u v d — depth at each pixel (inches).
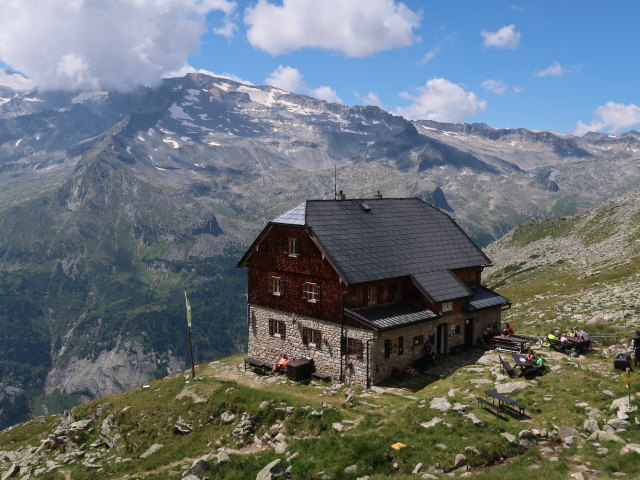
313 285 1616.6
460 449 861.2
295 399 1284.4
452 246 1857.8
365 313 1499.8
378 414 1109.7
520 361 1212.5
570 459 796.0
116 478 1126.4
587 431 886.4
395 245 1707.7
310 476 853.2
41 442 1616.6
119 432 1440.7
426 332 1576.0
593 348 1380.4
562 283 3223.4
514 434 904.3
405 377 1480.1
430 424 977.5
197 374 1763.0
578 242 5531.5
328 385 1517.0
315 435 1085.8
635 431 848.3
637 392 1003.9
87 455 1374.3
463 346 1702.8
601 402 991.0
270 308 1784.0
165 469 1113.4
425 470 823.1
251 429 1201.4
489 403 1019.3
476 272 1887.3
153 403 1525.6
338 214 1713.8
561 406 1003.9
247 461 973.2
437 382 1392.7
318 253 1592.0
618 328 1512.1
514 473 749.3
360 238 1660.9
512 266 5802.2
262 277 1817.2
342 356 1518.2
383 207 1863.9
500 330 1802.4
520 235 7091.5
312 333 1632.6
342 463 874.8
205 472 965.8
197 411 1375.5
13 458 1544.0
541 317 2011.6
